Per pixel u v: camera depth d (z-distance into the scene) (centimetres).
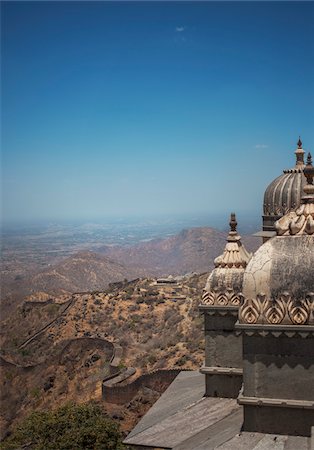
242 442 1706
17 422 8419
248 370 1736
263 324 1700
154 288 13412
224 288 2214
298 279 1686
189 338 9350
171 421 2153
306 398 1686
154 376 7169
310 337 1666
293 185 2827
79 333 11356
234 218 2327
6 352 11700
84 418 4428
